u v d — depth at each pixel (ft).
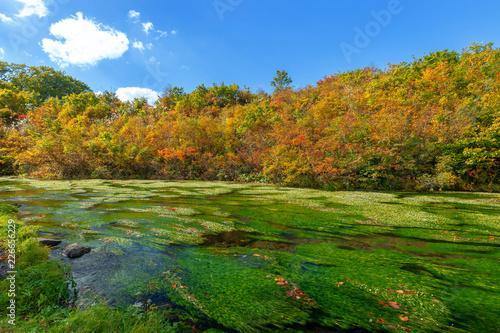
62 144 55.16
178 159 58.90
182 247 12.45
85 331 4.95
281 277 8.96
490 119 37.68
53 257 10.55
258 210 21.89
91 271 9.32
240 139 60.44
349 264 10.23
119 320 5.79
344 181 39.19
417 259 10.77
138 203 24.27
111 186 39.17
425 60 67.82
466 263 10.27
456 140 36.88
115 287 8.09
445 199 27.63
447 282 8.48
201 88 103.24
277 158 45.85
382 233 15.03
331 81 88.02
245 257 11.07
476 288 8.00
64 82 138.72
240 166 55.93
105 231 14.79
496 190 34.01
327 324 6.15
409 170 38.65
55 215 18.54
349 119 47.21
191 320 6.31
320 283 8.45
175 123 67.00
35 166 57.72
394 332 5.78
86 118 76.54
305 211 21.47
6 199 25.41
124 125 65.87
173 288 8.09
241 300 7.35
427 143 38.75
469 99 41.01
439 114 41.63
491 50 54.75
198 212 20.84
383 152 38.52
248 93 101.91
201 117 69.97
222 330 5.91
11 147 62.64
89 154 56.80
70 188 35.63
